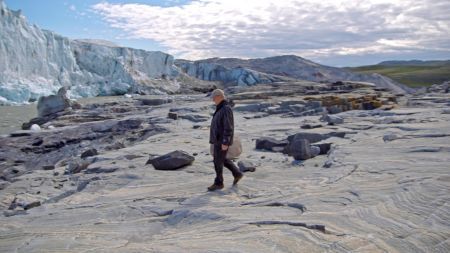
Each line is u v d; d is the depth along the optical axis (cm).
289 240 460
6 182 1264
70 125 3178
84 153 1659
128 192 832
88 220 641
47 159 1998
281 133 1703
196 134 1889
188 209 621
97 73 8562
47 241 530
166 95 7881
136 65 9525
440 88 4459
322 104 2905
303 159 1059
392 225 500
